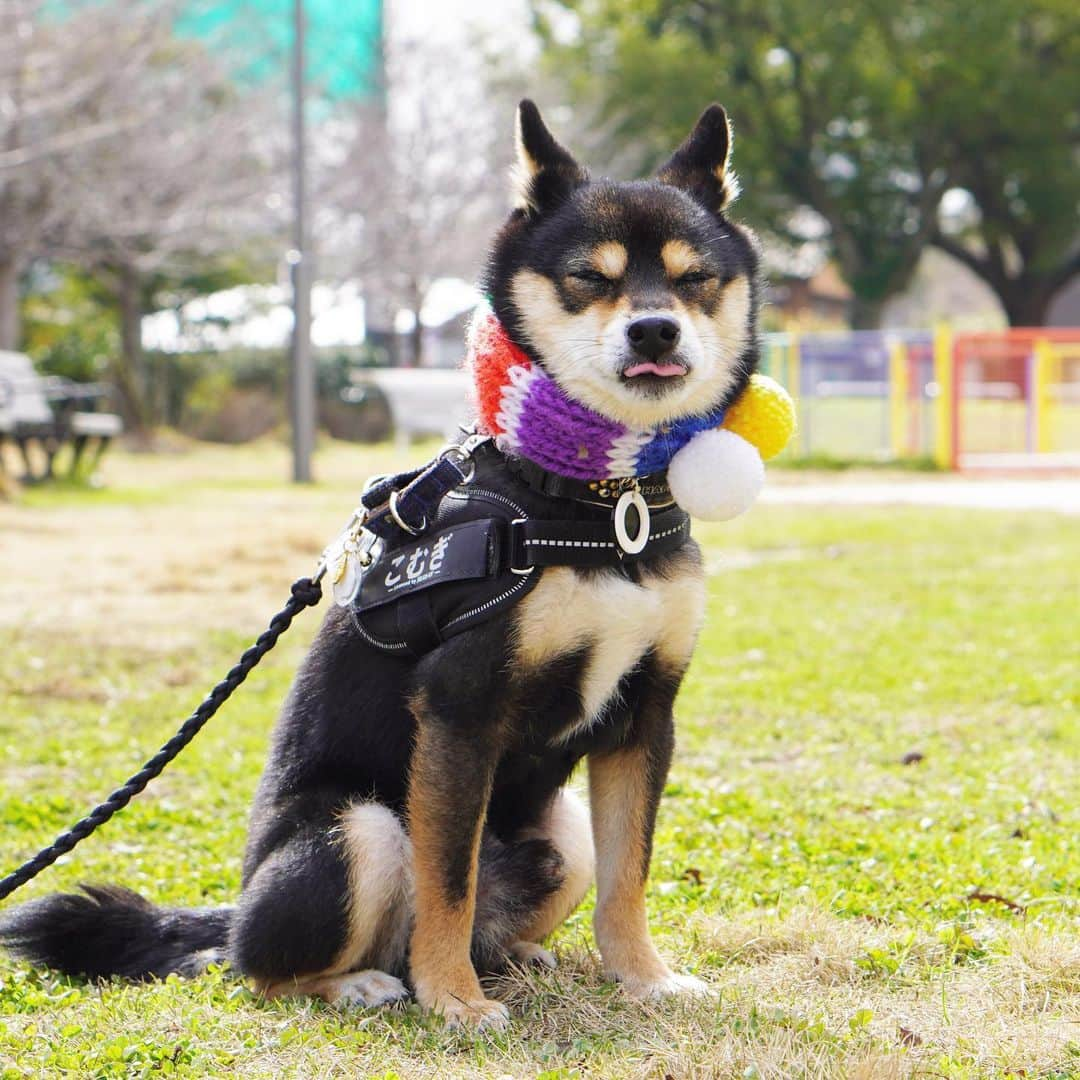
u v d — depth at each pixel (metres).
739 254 1.26
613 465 1.19
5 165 5.72
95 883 1.35
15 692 2.21
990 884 1.42
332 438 9.56
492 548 1.19
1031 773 1.75
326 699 1.27
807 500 5.47
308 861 1.22
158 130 6.86
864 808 1.64
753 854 1.50
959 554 3.74
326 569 1.27
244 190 7.34
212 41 7.60
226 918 1.30
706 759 1.83
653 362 1.18
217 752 1.87
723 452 1.20
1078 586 3.15
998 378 7.19
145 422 8.38
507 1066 1.15
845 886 1.42
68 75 6.22
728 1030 1.16
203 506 5.05
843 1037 1.16
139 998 1.23
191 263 8.12
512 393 1.20
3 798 1.68
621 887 1.27
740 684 2.19
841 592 3.13
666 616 1.23
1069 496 5.58
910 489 6.01
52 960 1.29
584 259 1.20
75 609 2.95
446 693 1.20
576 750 1.26
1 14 5.57
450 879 1.21
